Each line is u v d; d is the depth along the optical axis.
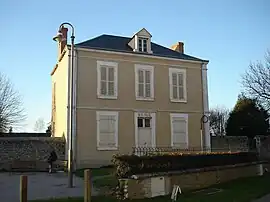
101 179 14.80
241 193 12.64
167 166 13.04
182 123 25.78
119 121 23.73
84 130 22.56
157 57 25.52
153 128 24.75
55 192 12.52
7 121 37.00
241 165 17.81
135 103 24.44
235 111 39.22
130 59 24.75
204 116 26.52
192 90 26.61
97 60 23.66
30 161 21.92
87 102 22.94
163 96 25.45
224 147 29.09
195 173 14.13
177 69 26.28
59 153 22.66
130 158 11.86
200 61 27.11
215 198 11.58
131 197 11.34
